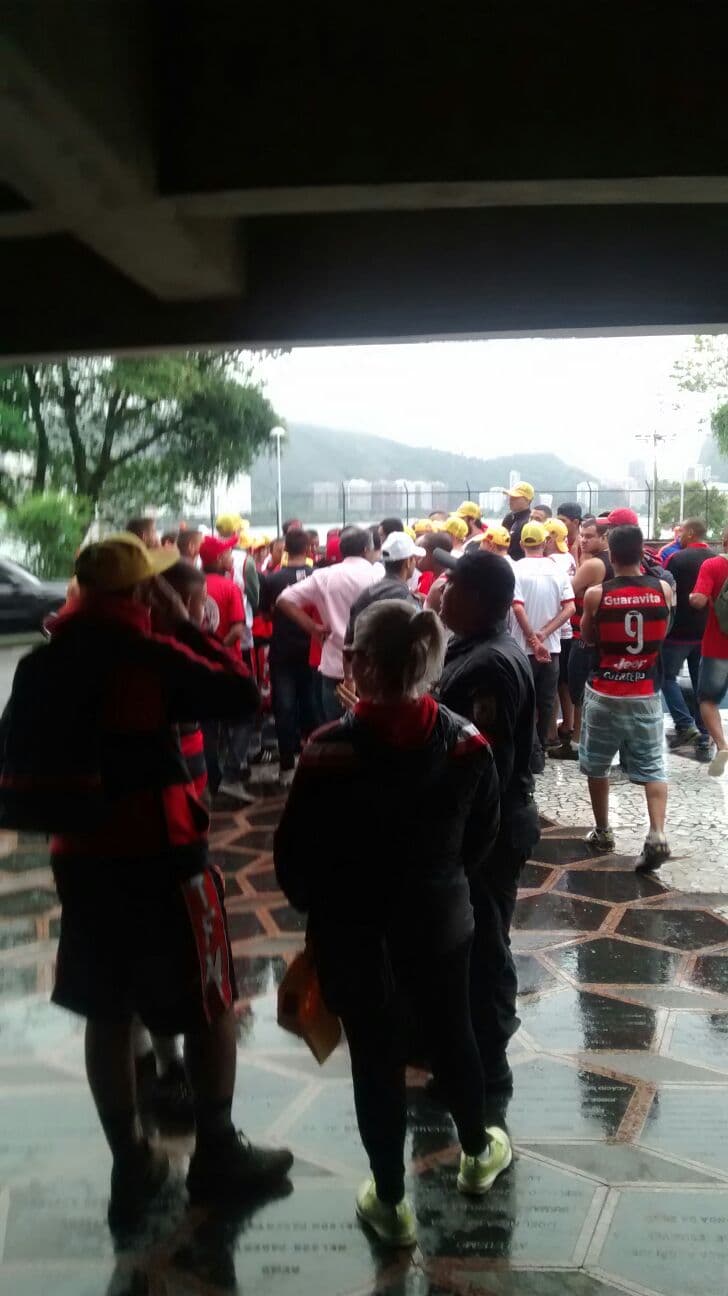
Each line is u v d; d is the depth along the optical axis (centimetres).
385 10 285
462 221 363
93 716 250
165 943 262
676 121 285
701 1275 255
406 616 244
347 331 371
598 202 310
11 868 572
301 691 730
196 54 287
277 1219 278
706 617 814
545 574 727
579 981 419
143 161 282
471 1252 264
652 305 361
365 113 288
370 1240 270
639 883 531
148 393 2575
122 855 257
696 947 452
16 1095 340
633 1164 299
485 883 320
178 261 330
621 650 543
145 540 523
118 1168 282
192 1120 322
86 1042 276
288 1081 347
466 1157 283
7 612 1733
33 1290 253
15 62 213
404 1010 267
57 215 297
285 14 286
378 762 244
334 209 310
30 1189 292
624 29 283
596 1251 264
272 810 668
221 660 267
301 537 757
